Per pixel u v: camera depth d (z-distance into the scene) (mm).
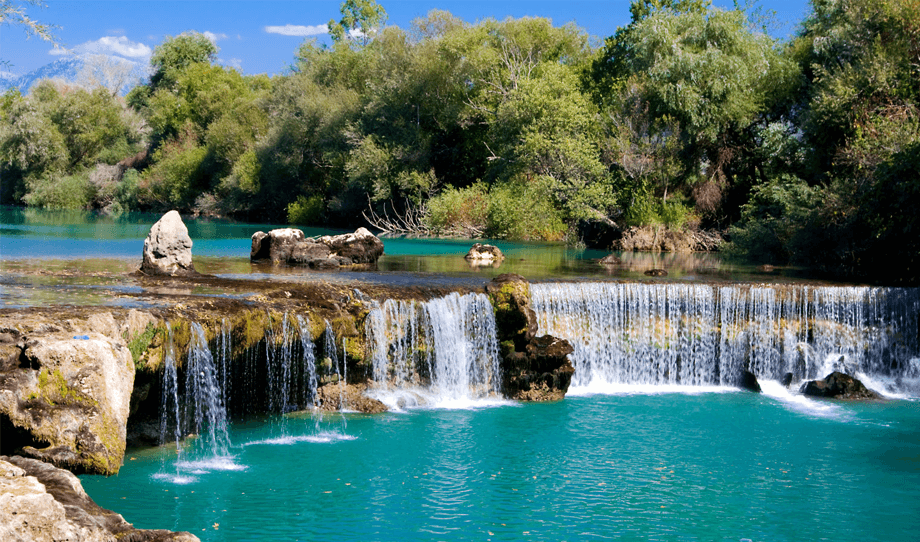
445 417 15766
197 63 92062
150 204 77375
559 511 11359
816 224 26453
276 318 14547
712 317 19438
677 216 35562
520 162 43000
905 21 30719
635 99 39375
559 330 18750
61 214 64188
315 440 13969
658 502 11805
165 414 12938
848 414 16766
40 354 10352
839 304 19844
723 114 36938
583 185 38969
